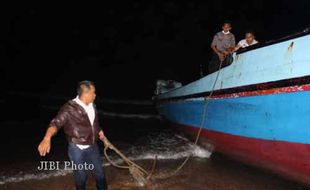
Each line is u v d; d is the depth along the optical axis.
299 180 5.78
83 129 4.75
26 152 8.32
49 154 8.17
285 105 5.26
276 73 5.36
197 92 8.05
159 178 6.68
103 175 5.08
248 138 6.30
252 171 7.11
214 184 6.39
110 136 10.52
